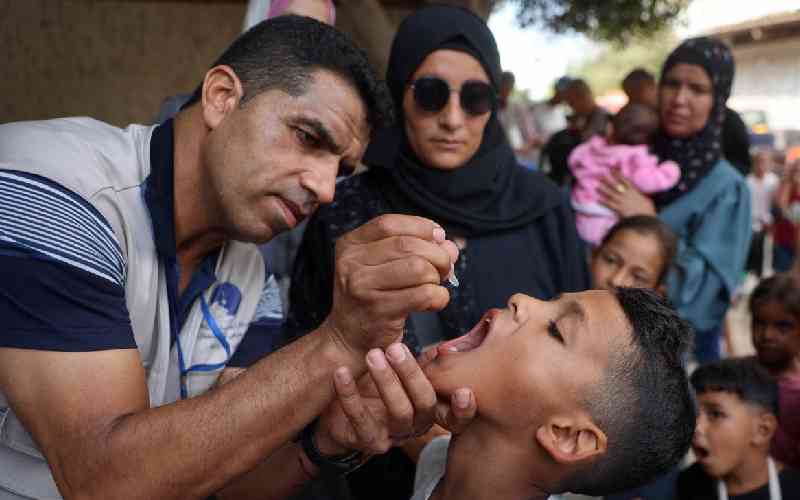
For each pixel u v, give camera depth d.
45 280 1.07
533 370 1.23
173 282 1.38
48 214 1.13
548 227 2.10
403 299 0.99
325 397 1.07
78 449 1.05
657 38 7.33
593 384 1.22
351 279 1.01
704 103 2.84
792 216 6.39
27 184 1.15
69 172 1.21
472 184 2.01
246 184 1.29
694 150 2.90
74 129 1.33
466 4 4.19
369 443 1.15
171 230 1.33
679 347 1.28
